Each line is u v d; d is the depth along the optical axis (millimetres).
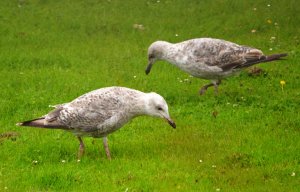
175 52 15562
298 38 20891
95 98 11656
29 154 12258
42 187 10742
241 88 16438
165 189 10445
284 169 11188
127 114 11727
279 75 17359
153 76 17859
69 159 12070
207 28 22469
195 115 14414
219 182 10742
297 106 14719
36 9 25234
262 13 23406
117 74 18125
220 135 13102
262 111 14430
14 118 14648
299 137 12773
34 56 20078
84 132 11719
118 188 10492
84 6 25625
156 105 11664
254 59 15211
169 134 13258
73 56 20172
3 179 11062
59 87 16828
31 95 16266
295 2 24203
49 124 11516
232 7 24406
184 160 11742
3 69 18984
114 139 13125
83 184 10750
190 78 17672
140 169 11320
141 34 22469
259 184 10625
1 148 12656
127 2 25938
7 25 23281
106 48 21047
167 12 24578
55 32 22812
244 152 12016
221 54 15141
